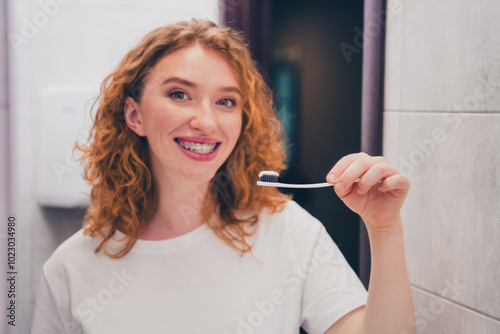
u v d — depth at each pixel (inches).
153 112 28.6
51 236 54.3
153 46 29.0
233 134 29.3
